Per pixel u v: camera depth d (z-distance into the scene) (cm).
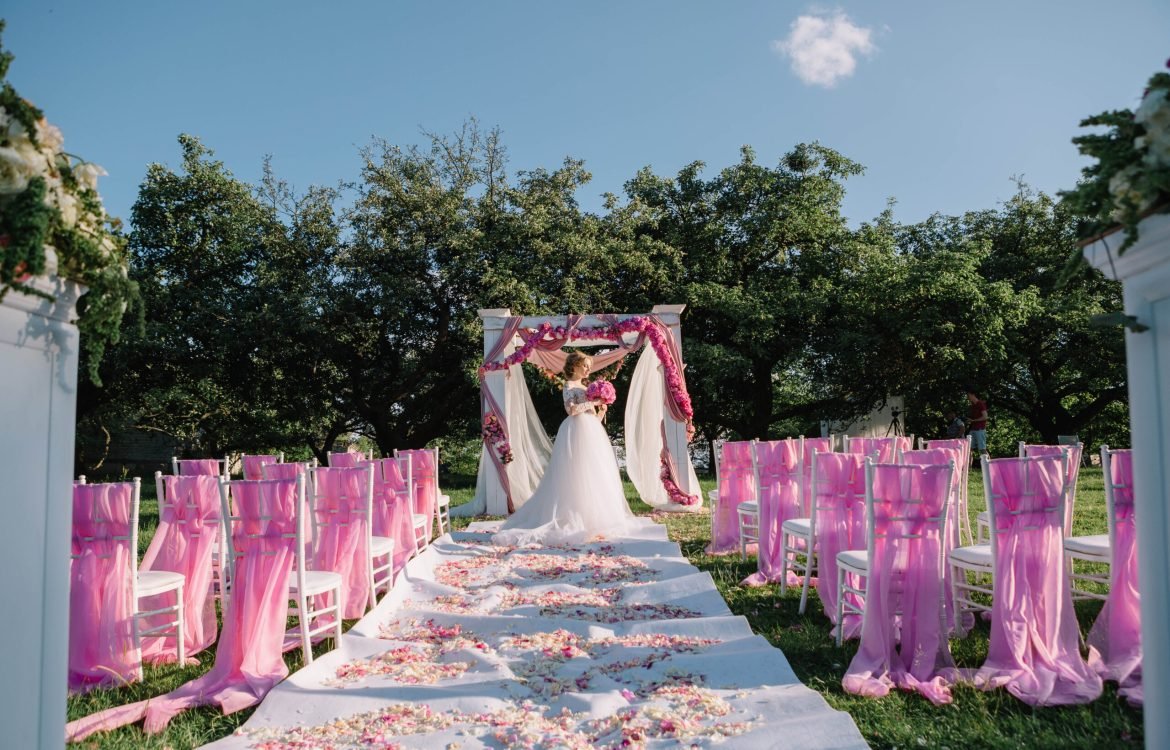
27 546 190
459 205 1766
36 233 181
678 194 1891
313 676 393
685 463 1050
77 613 406
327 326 1608
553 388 1595
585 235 1708
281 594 408
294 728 336
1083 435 2406
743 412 1956
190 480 469
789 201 1777
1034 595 369
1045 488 373
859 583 439
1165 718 192
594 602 526
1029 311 1620
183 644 440
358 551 526
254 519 405
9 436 185
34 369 194
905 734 305
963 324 1577
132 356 1478
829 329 1770
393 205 1744
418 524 704
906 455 460
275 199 1727
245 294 1616
